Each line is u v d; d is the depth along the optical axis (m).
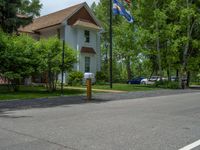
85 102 16.31
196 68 35.91
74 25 34.94
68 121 9.94
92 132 8.17
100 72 36.41
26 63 20.92
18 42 21.17
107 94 21.48
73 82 31.12
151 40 34.69
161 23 33.62
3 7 24.48
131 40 37.09
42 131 8.30
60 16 35.97
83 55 35.47
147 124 9.47
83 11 36.62
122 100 17.73
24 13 29.94
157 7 35.00
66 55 21.83
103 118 10.59
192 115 11.56
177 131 8.45
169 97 20.14
